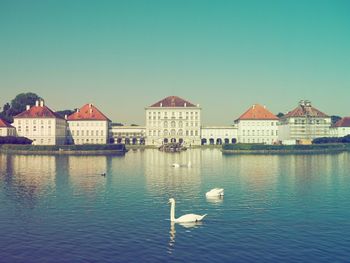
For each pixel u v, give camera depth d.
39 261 38.94
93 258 39.66
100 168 120.19
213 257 39.88
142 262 38.66
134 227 49.91
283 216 55.28
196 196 70.69
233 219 53.69
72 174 103.75
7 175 101.12
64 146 198.50
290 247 42.53
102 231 48.22
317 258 39.47
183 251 41.47
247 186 82.19
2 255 40.53
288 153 198.75
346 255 40.19
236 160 152.62
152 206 62.00
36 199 67.75
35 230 48.75
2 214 56.78
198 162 143.50
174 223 51.62
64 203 64.31
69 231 48.28
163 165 131.00
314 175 99.75
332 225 50.50
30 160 152.50
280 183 86.12
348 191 75.00
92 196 70.62
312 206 61.50
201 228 49.41
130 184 85.56
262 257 39.81
